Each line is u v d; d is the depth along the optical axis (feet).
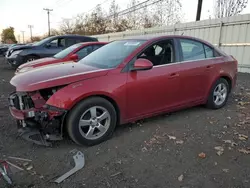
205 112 14.53
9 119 13.16
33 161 8.87
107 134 10.49
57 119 9.29
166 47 12.34
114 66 10.76
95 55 13.08
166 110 12.41
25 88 9.41
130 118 11.21
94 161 8.89
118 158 9.11
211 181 7.68
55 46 32.22
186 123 12.71
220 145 10.18
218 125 12.46
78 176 7.96
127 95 10.68
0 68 39.22
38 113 9.29
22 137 10.18
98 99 9.94
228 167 8.49
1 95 19.17
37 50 31.24
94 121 10.01
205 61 13.78
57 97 9.21
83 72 10.13
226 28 32.07
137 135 11.15
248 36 29.30
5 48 78.54
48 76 9.87
